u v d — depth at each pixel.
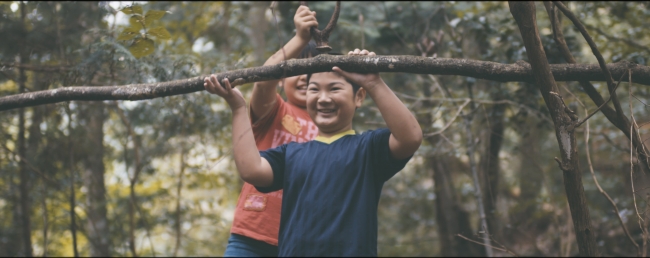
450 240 6.52
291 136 2.73
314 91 2.09
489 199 5.08
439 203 6.63
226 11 6.01
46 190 4.75
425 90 5.39
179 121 4.46
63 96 2.16
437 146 4.52
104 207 5.20
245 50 4.11
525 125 4.30
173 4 5.59
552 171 6.39
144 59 3.27
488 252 4.24
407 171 7.89
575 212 1.86
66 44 3.87
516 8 1.80
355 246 1.82
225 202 7.21
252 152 1.98
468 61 1.91
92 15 4.00
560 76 1.93
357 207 1.87
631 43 4.11
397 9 4.96
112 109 4.71
